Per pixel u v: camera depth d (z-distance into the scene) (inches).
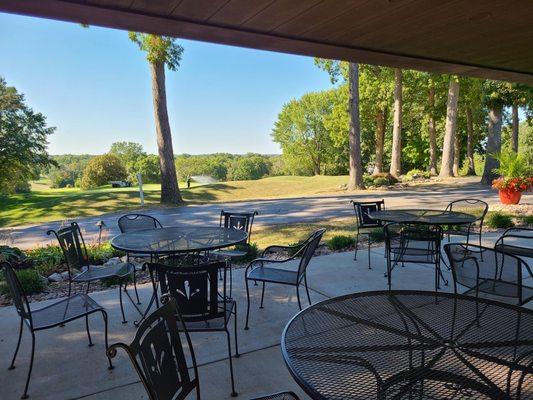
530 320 75.2
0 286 160.1
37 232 363.9
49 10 81.4
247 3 83.0
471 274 108.5
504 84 577.9
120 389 90.1
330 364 59.2
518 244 220.2
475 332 70.4
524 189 353.1
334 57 127.3
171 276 86.7
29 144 796.0
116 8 82.1
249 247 192.1
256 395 87.1
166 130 548.4
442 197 497.7
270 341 111.7
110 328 122.5
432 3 87.4
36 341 114.0
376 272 175.5
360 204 208.1
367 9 89.4
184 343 111.1
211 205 518.3
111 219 422.0
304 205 477.1
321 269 181.5
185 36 101.3
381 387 53.5
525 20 98.7
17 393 89.0
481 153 1186.0
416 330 71.2
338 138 1112.8
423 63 137.7
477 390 53.2
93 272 133.0
